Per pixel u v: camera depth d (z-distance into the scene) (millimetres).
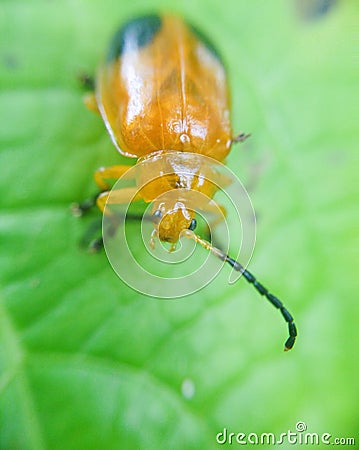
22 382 52
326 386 54
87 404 52
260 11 56
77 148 54
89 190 54
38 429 52
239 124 56
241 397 53
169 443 53
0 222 53
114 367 53
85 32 55
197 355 54
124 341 53
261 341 54
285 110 56
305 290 54
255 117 56
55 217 54
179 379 53
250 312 54
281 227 55
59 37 55
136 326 53
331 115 56
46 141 54
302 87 56
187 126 54
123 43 55
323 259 55
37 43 55
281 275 55
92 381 53
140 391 53
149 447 53
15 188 54
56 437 52
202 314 54
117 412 53
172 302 54
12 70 55
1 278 53
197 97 54
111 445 52
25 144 54
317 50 56
